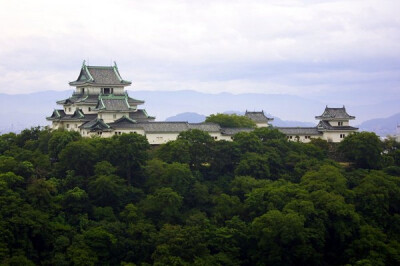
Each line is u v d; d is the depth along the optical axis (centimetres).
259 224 15775
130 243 15762
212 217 17262
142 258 15725
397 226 17162
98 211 16638
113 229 15862
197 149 19775
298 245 15662
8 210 14812
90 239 15312
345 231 16112
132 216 16400
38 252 15188
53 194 16750
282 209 16750
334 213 16338
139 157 18488
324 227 16075
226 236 15850
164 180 18138
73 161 17950
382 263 15062
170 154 19312
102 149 18438
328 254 16400
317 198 16775
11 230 14525
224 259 15288
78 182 17512
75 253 14688
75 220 16288
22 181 16425
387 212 17650
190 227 15725
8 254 14100
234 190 18262
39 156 18362
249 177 18712
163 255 14862
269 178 19750
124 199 17625
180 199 17125
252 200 17138
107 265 15250
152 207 16862
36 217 15125
